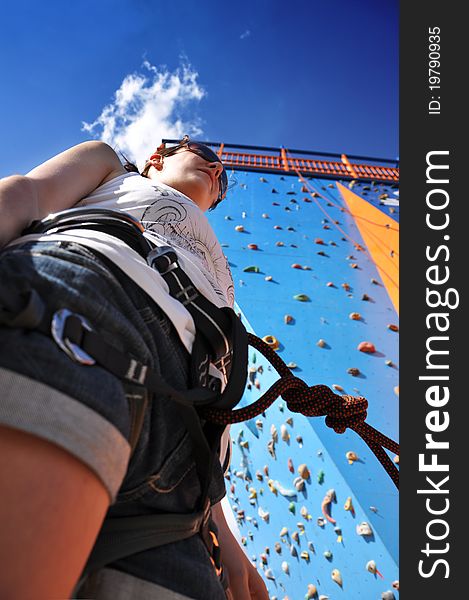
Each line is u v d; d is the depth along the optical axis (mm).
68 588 360
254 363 4250
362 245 6527
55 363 405
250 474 3375
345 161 9484
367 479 3281
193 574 554
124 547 498
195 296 704
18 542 328
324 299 5301
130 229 698
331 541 2895
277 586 2717
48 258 536
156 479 551
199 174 1190
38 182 784
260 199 7504
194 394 582
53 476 360
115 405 435
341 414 740
